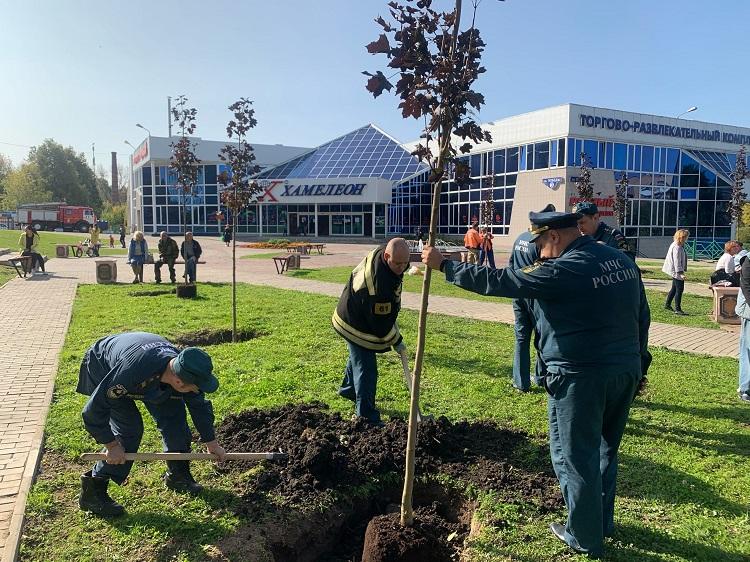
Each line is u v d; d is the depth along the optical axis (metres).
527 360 6.23
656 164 38.06
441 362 7.42
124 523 3.56
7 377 6.58
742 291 6.13
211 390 3.43
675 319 11.46
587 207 5.42
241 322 9.90
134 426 3.69
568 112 34.22
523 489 4.04
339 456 4.22
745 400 6.15
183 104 18.12
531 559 3.29
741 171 29.61
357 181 43.81
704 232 39.12
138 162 58.22
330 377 6.55
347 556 3.82
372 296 4.86
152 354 3.44
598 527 3.25
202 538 3.44
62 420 5.16
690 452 4.79
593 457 3.20
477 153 41.31
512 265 5.17
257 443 4.61
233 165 9.24
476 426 5.08
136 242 16.41
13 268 20.78
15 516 3.57
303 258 27.64
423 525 3.68
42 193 76.25
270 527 3.60
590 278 3.08
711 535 3.55
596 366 3.10
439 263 3.30
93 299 12.84
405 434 4.70
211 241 44.59
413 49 3.21
